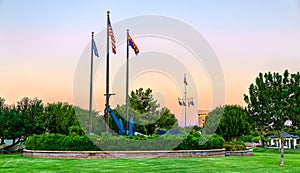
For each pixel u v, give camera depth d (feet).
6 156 77.82
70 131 81.30
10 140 109.60
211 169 51.03
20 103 104.06
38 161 63.31
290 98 59.41
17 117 98.78
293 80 60.44
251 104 63.21
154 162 60.23
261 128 62.90
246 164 58.54
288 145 166.71
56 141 72.95
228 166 55.06
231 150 83.97
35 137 77.15
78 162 60.80
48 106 107.96
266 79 61.87
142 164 57.11
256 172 48.29
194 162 60.49
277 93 60.39
